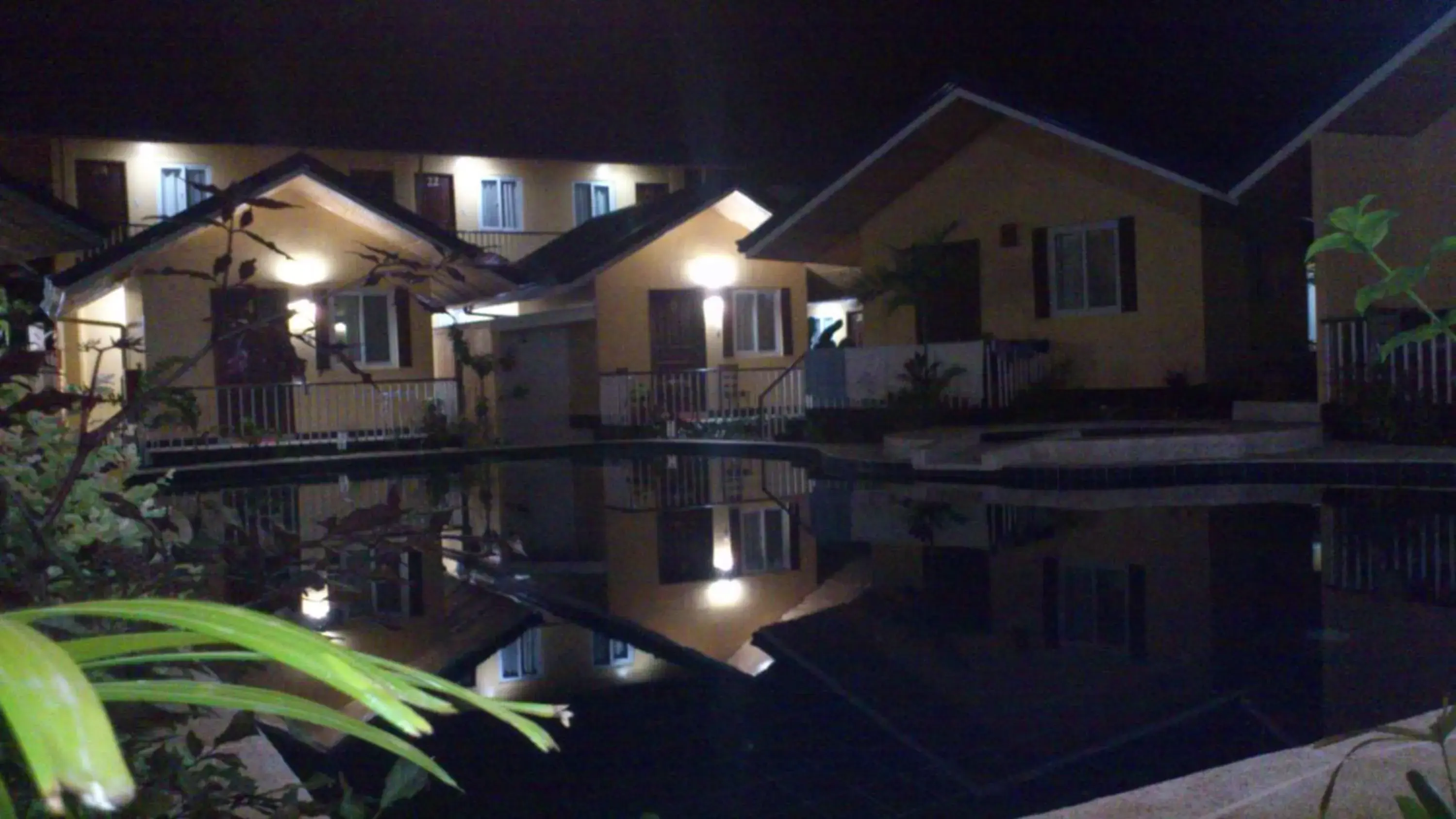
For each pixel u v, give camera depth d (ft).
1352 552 26.35
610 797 13.20
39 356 7.59
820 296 88.89
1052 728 14.93
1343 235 6.91
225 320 9.19
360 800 7.95
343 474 57.98
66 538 10.13
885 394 57.00
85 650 3.36
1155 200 52.34
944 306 60.39
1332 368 43.55
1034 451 41.50
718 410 70.85
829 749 14.60
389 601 25.96
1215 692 16.08
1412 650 17.84
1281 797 10.19
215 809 7.31
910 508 37.63
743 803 12.73
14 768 5.31
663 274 73.31
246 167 82.94
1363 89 40.65
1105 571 25.34
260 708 3.60
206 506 9.25
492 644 21.34
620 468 57.26
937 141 57.52
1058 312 56.13
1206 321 51.16
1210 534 29.35
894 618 22.11
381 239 64.49
